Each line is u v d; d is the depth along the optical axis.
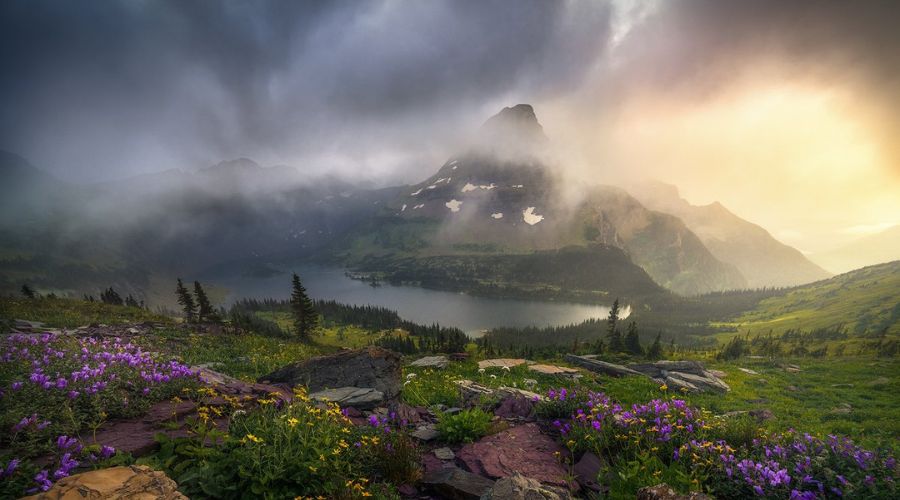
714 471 7.23
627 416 9.13
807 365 43.22
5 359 8.00
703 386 26.52
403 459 7.32
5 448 5.41
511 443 9.00
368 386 12.56
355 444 7.39
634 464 7.31
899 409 21.42
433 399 14.08
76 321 23.16
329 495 5.73
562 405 10.81
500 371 25.03
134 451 5.82
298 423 6.79
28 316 22.81
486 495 6.02
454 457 8.53
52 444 5.55
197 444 6.11
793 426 17.25
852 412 20.61
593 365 30.48
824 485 6.84
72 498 4.26
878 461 7.24
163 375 8.48
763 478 6.79
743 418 9.52
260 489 5.29
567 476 7.33
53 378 7.47
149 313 34.19
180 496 4.73
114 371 8.23
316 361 13.38
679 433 8.48
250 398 8.41
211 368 17.62
